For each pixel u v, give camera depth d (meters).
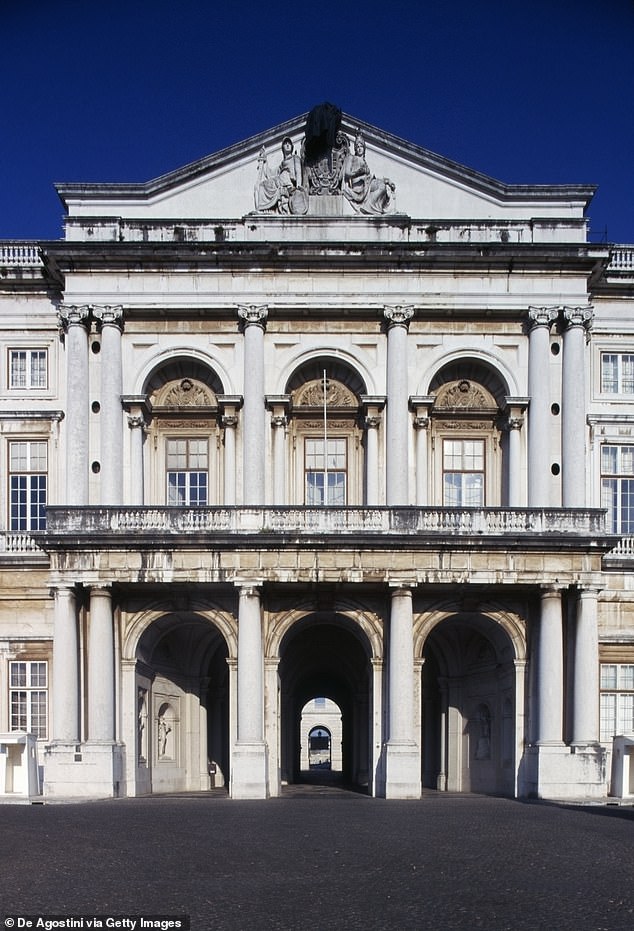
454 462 47.34
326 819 29.56
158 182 46.97
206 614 42.88
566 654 42.47
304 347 46.22
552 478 45.53
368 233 46.22
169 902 16.28
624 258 48.81
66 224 45.84
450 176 47.44
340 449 47.31
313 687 68.31
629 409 48.41
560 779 40.72
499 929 14.60
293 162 46.69
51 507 41.78
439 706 49.97
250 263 45.62
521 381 46.19
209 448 47.16
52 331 48.03
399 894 17.12
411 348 46.41
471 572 41.34
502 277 45.94
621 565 47.03
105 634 41.28
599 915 15.52
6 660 46.09
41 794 42.69
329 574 41.00
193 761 47.72
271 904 16.23
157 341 46.12
